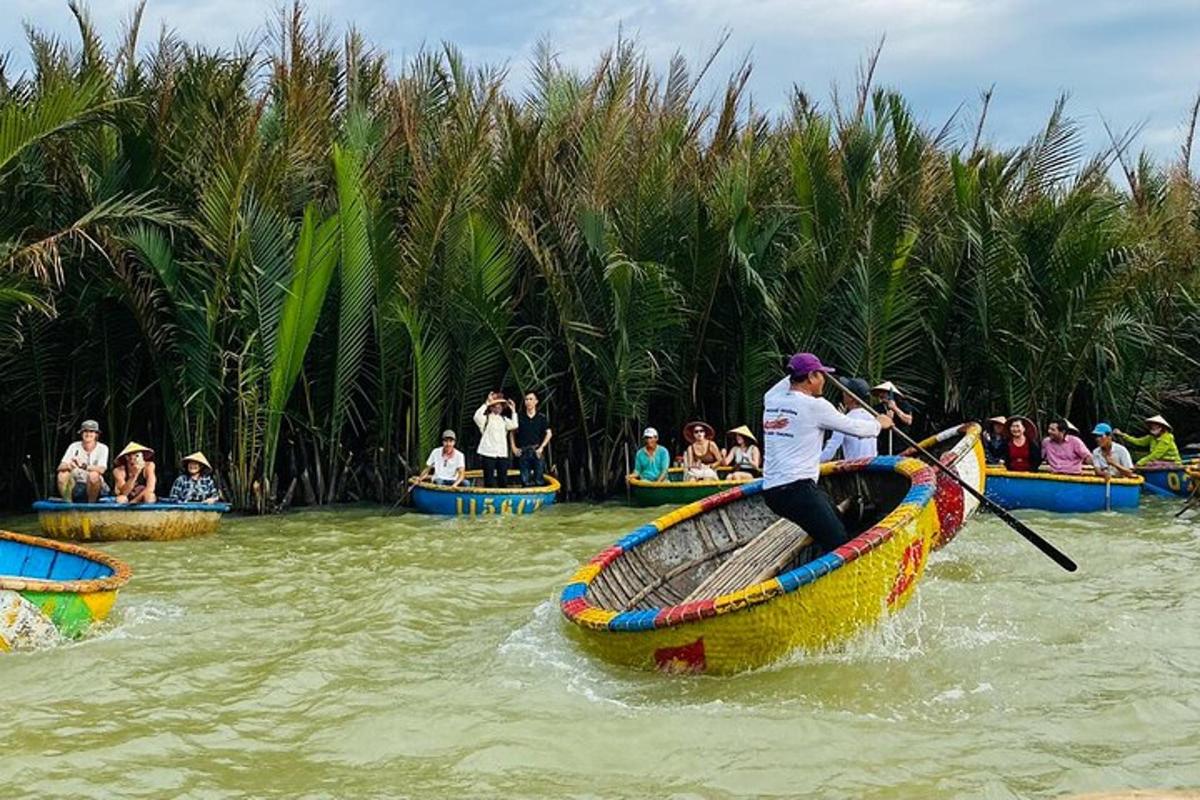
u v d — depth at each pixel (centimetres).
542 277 1889
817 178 1878
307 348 1772
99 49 1669
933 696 723
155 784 604
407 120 1859
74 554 1017
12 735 673
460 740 663
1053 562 1160
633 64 1934
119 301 1697
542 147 1886
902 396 1917
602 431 1923
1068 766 604
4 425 1820
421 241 1742
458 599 1040
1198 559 1182
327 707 725
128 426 1780
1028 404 1933
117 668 809
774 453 864
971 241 1891
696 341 1914
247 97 1725
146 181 1656
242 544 1402
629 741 653
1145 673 766
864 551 774
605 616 791
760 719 678
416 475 1806
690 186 1892
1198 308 2072
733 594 755
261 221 1659
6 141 1385
